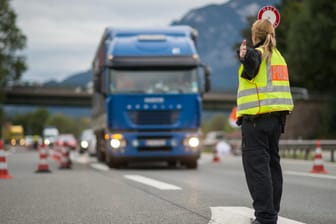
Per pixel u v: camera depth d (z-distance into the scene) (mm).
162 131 24922
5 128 118188
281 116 8500
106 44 27094
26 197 13523
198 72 25312
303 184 16531
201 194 13961
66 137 76062
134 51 25344
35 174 21766
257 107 8344
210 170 24312
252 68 8305
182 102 25016
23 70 101688
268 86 8391
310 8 77000
